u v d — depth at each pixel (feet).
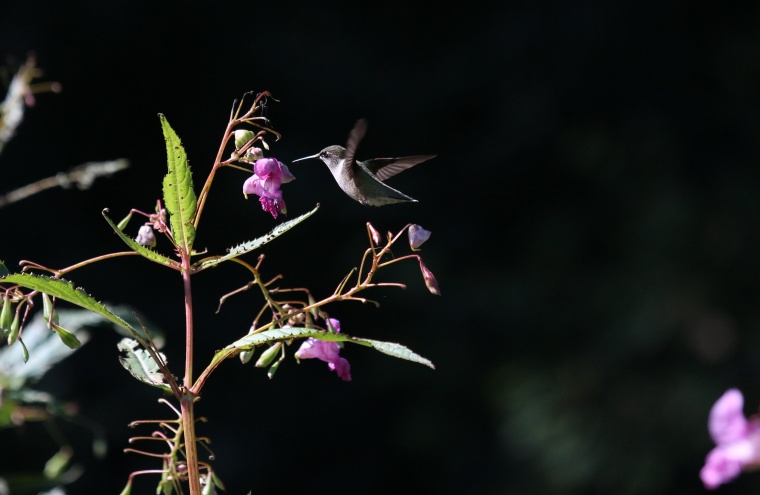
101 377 40.73
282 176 10.02
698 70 52.90
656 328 47.98
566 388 48.11
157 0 46.83
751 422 12.35
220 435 47.47
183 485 12.03
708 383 46.37
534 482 47.26
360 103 52.34
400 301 51.83
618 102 53.42
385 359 51.83
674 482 45.57
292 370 50.14
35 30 44.24
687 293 48.44
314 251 50.98
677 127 52.26
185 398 9.41
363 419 51.37
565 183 53.42
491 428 50.34
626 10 53.06
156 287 46.57
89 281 44.73
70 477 14.43
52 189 44.62
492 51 53.93
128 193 46.16
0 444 20.38
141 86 46.75
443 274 52.49
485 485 48.57
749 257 48.88
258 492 47.75
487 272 53.01
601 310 49.88
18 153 43.83
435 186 53.72
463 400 51.06
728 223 49.67
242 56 49.34
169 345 46.03
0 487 13.91
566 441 46.91
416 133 53.93
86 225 45.47
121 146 46.24
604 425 46.78
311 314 11.32
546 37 53.67
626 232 50.93
